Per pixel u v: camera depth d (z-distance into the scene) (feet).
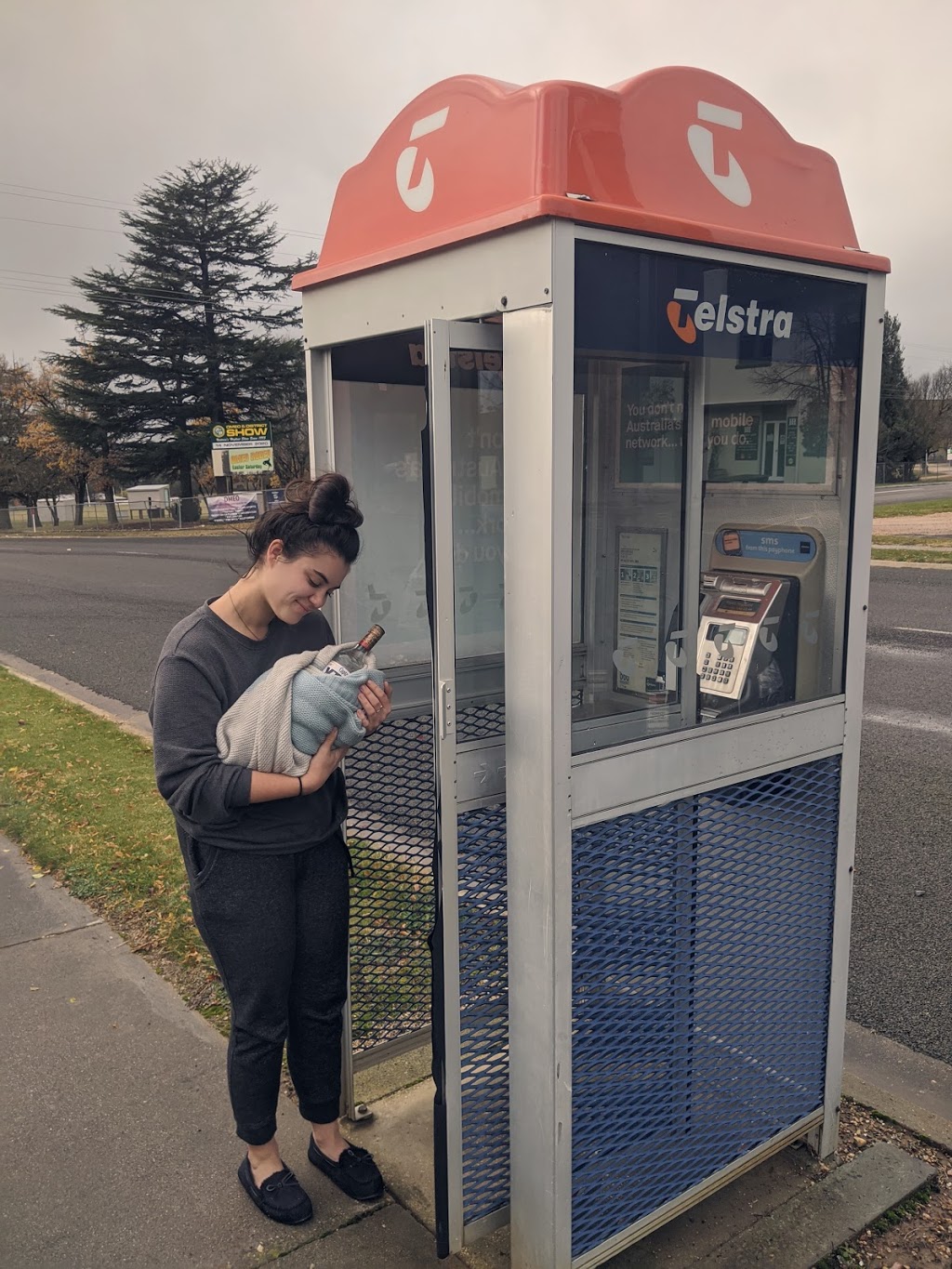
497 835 5.91
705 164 5.64
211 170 130.72
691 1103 6.56
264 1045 6.36
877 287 6.48
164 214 130.00
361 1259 6.37
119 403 131.34
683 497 6.66
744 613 7.00
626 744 5.67
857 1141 7.57
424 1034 8.36
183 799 5.66
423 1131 7.67
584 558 6.53
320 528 5.67
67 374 133.90
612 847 5.79
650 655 6.70
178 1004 9.35
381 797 8.05
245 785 5.63
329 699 5.70
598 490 6.47
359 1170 6.94
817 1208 6.80
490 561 6.33
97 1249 6.45
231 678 5.90
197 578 54.29
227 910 6.03
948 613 34.76
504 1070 6.21
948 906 12.05
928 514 90.99
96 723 20.33
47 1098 7.98
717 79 5.74
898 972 10.58
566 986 5.59
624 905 5.94
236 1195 6.94
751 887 6.60
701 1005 6.49
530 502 5.15
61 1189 6.98
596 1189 6.15
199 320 133.59
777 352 6.08
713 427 6.68
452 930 5.71
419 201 5.75
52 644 31.58
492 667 6.40
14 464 147.13
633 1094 6.26
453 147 5.50
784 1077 7.02
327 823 6.33
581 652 6.62
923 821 14.76
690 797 6.09
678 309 5.50
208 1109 7.86
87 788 15.74
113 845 13.20
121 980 9.78
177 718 5.71
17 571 62.28
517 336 5.09
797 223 6.12
